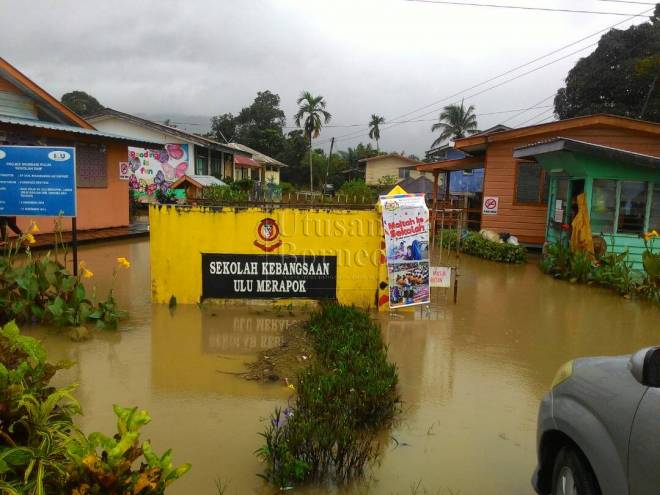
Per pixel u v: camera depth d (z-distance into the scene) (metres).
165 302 7.35
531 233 15.23
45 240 12.38
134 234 15.25
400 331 6.58
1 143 11.55
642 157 10.22
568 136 14.41
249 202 7.63
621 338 6.62
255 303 7.34
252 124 72.19
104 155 15.02
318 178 66.38
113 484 2.16
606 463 2.39
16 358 2.99
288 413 3.73
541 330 6.88
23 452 2.27
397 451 3.70
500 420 4.23
